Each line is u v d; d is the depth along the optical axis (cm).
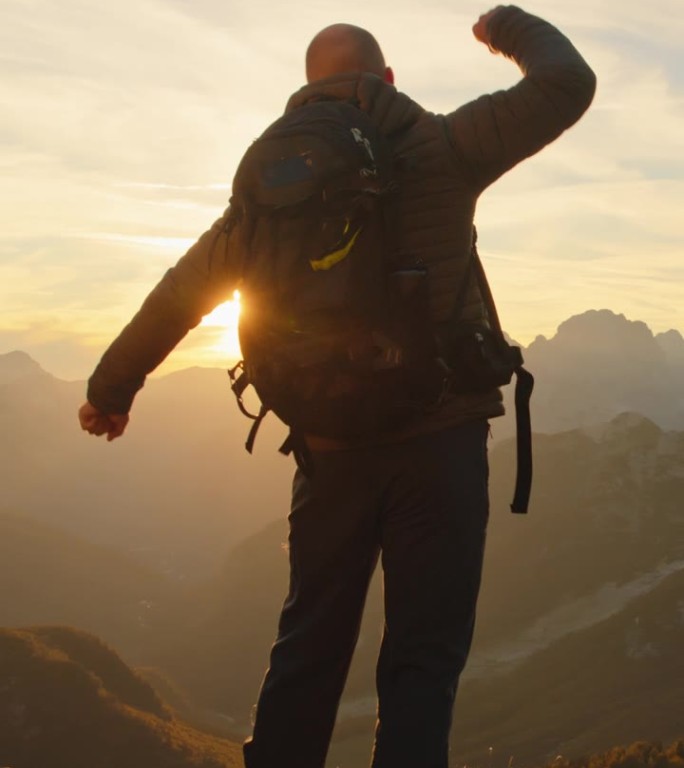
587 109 249
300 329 239
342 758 10912
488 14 270
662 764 1505
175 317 270
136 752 10662
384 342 237
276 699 276
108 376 284
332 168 234
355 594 272
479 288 256
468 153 245
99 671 12850
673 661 16100
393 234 239
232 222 256
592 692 15488
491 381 247
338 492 263
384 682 264
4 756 10438
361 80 256
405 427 250
